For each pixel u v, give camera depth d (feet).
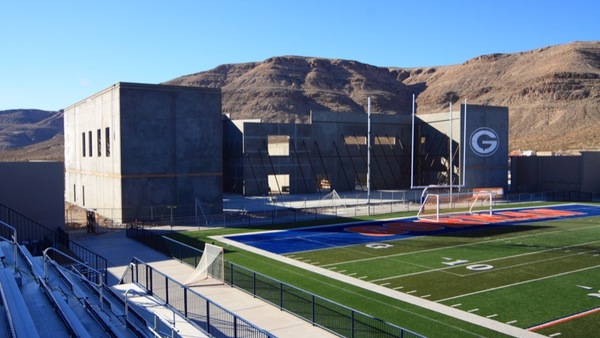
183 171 141.69
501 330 52.44
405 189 223.71
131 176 135.03
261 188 197.26
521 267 80.02
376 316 57.11
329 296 65.21
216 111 146.20
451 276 74.90
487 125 199.31
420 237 108.68
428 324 54.39
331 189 213.05
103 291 52.06
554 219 135.23
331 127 212.64
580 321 55.01
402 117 225.56
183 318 49.90
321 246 99.40
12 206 97.50
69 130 188.65
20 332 33.40
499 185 202.39
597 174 196.54
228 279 73.15
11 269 47.93
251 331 52.03
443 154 208.95
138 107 135.54
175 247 89.86
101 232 118.73
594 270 77.87
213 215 141.90
